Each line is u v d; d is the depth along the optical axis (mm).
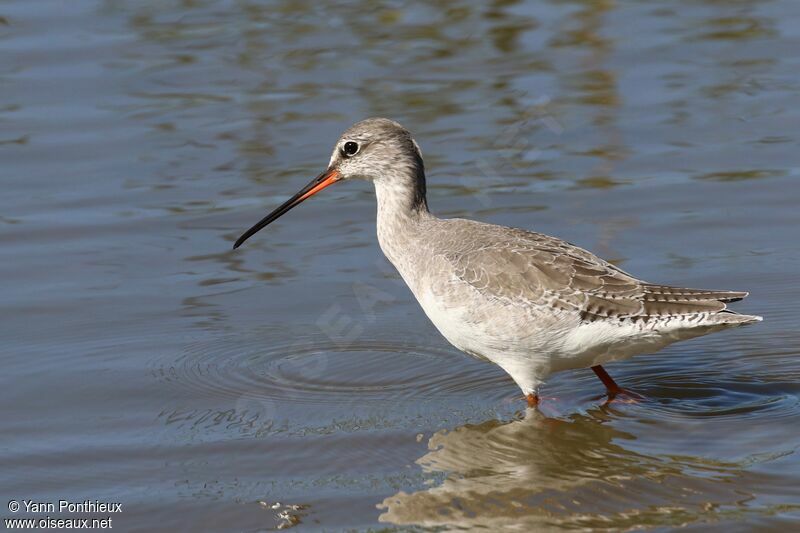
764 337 14117
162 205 17625
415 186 13562
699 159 18578
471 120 19625
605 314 11727
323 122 19703
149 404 12773
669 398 12844
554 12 23844
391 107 20094
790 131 19203
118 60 21938
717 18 23469
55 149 18984
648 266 15680
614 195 17656
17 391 13008
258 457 11656
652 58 21812
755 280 15258
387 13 23922
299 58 22062
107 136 19406
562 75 21172
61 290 15383
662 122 19656
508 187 18062
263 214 17469
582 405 12727
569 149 19078
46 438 12055
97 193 17906
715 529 10008
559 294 11852
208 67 21734
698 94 20484
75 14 23781
